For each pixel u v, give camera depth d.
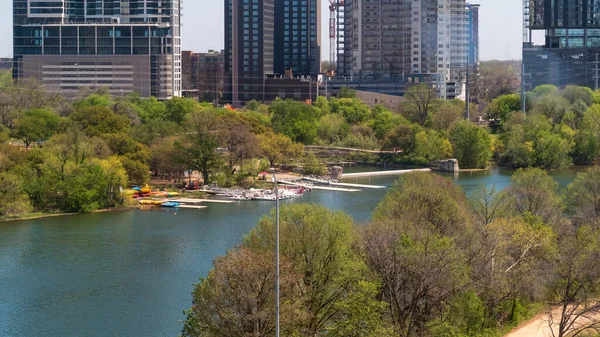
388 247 140.88
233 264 126.94
